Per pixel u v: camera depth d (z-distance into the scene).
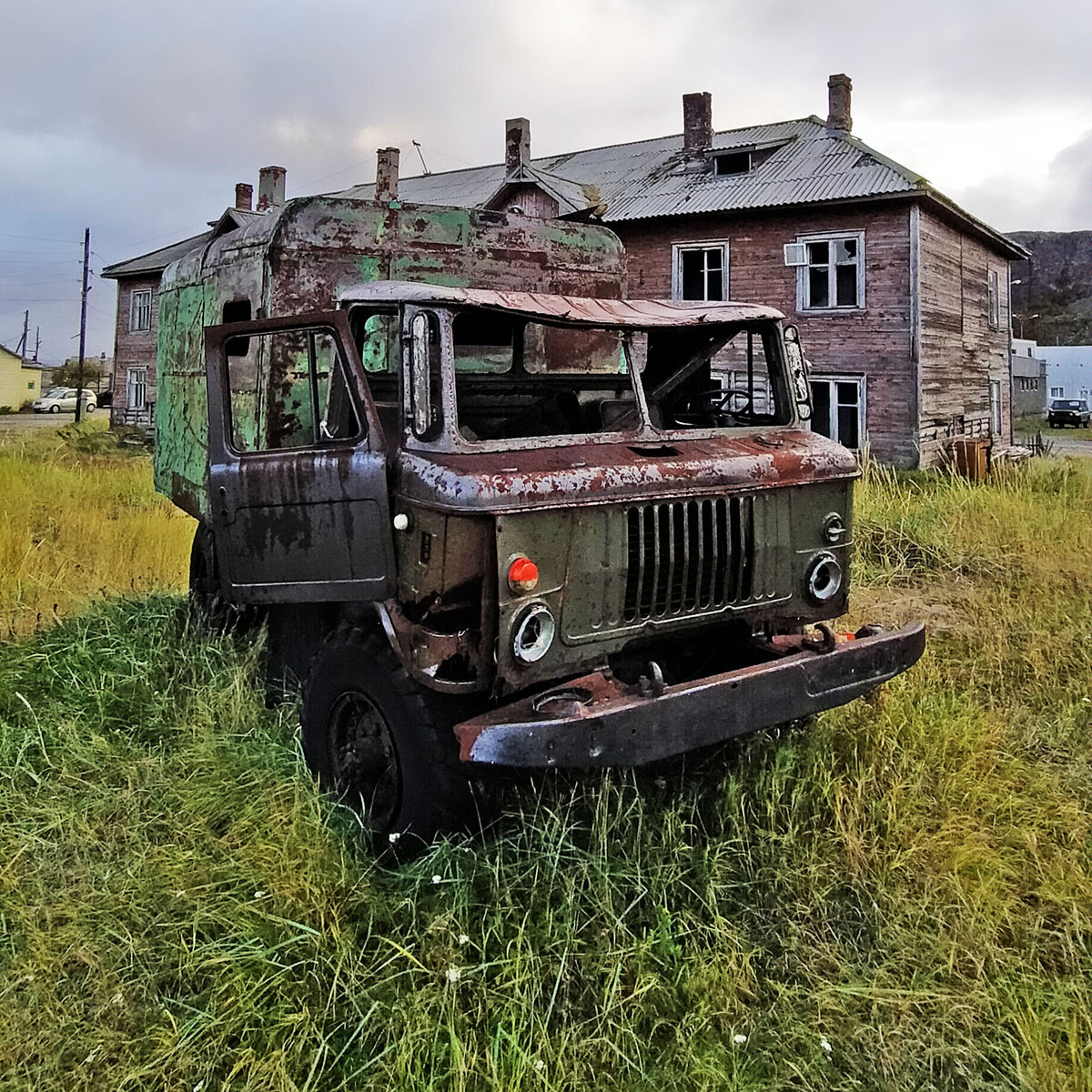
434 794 3.38
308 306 4.78
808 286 17.52
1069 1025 2.59
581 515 3.22
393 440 3.89
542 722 2.81
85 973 2.83
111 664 5.21
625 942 2.91
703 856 3.29
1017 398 42.09
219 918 2.98
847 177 17.23
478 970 2.74
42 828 3.54
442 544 3.15
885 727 4.19
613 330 3.83
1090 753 4.27
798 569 3.85
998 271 21.78
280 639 4.91
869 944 2.99
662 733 2.96
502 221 5.47
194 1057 2.48
